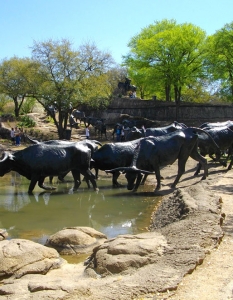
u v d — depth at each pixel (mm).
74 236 8258
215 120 43375
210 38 44062
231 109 43906
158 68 44656
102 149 16828
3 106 61344
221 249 7082
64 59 37219
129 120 41031
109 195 14984
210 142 18562
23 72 37438
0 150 30672
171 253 6559
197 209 9500
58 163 15109
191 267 5992
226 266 6238
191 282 5609
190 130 15961
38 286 5457
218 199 10625
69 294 5207
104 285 5406
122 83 56250
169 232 7863
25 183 18578
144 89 63844
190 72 44562
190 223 8328
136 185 15562
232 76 43344
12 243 7121
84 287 5359
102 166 16734
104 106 44562
